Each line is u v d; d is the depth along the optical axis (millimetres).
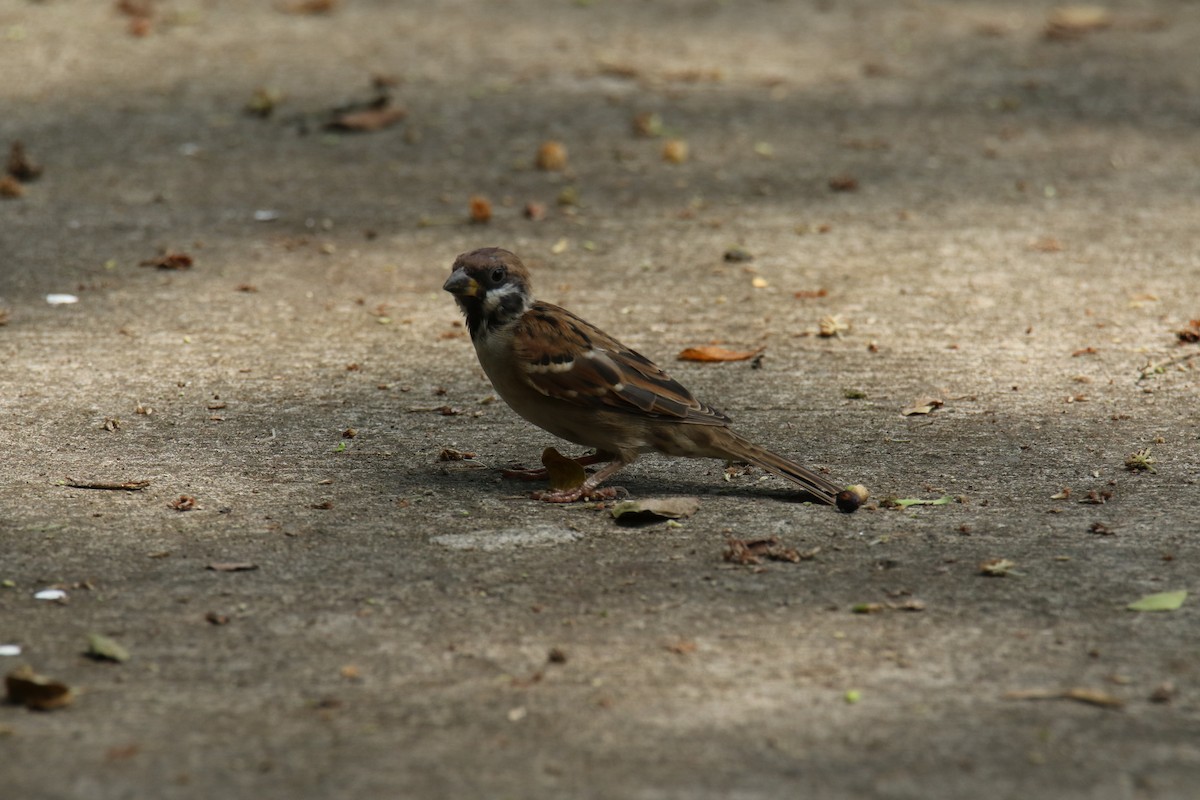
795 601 8094
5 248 15117
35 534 8977
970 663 7320
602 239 15773
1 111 19641
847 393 11914
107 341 12875
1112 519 9320
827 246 15531
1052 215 16422
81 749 6465
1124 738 6566
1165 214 16422
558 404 9688
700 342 13086
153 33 23547
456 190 17250
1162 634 7641
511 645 7543
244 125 19422
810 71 22406
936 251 15336
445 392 12023
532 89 21188
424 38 23797
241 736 6598
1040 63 22953
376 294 14242
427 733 6629
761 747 6500
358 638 7617
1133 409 11445
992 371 12328
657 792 6133
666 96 20969
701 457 9875
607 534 9164
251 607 7992
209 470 10219
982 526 9227
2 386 11766
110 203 16547
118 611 7930
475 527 9266
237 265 14875
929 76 22203
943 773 6277
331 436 11000
